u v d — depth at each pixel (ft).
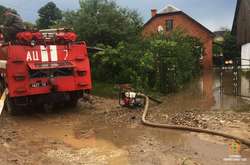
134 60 62.85
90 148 26.22
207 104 43.83
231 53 152.35
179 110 39.81
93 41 87.04
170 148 25.48
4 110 40.96
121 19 88.48
